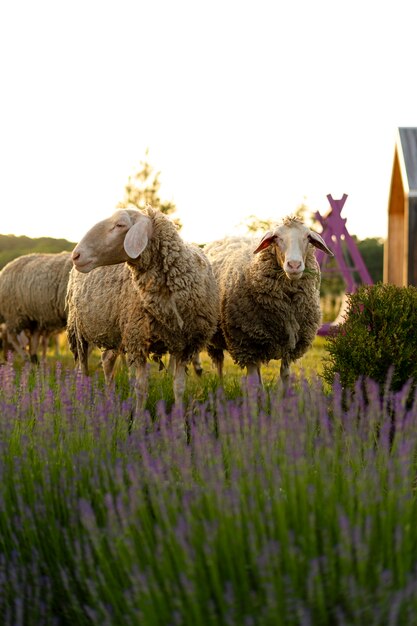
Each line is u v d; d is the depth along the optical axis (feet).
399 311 22.99
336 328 27.22
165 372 29.09
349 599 9.93
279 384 18.97
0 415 17.26
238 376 34.09
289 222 24.76
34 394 19.13
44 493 13.94
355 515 11.93
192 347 24.95
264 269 25.68
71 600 11.59
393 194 70.74
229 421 15.60
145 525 11.90
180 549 10.84
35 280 45.78
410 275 55.47
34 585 12.24
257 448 14.20
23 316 46.78
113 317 26.61
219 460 13.46
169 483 13.52
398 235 70.95
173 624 10.12
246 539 11.16
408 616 9.87
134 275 24.16
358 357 22.74
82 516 12.41
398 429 14.61
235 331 27.25
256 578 10.46
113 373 31.37
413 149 60.13
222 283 27.68
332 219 71.41
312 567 9.83
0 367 21.71
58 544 12.83
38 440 16.14
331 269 72.23
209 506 11.61
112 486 14.43
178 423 15.87
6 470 14.69
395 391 22.70
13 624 11.85
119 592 11.18
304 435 14.05
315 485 12.49
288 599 9.70
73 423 17.38
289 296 26.08
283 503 11.80
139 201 57.21
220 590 10.13
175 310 23.71
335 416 15.83
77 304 29.07
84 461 14.83
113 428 17.71
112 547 11.64
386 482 13.70
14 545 13.05
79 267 23.40
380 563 10.29
